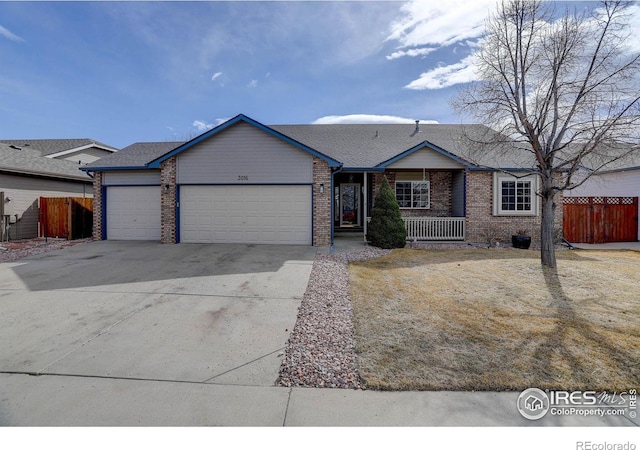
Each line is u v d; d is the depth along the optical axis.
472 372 3.30
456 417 2.70
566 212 13.09
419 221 12.88
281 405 2.85
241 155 11.54
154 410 2.79
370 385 3.10
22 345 3.96
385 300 5.63
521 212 13.00
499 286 6.46
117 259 8.98
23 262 8.67
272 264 8.36
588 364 3.43
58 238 13.92
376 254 10.14
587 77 7.25
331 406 2.83
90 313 5.00
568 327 4.38
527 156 12.98
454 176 14.13
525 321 4.61
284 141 11.38
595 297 5.70
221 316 4.89
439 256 9.87
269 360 3.61
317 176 11.38
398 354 3.70
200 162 11.64
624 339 3.99
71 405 2.85
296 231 11.52
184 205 11.75
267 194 11.55
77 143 24.31
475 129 11.43
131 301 5.54
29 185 14.21
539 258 9.39
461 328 4.41
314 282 6.72
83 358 3.65
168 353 3.77
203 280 6.85
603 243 13.05
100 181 13.00
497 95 8.40
